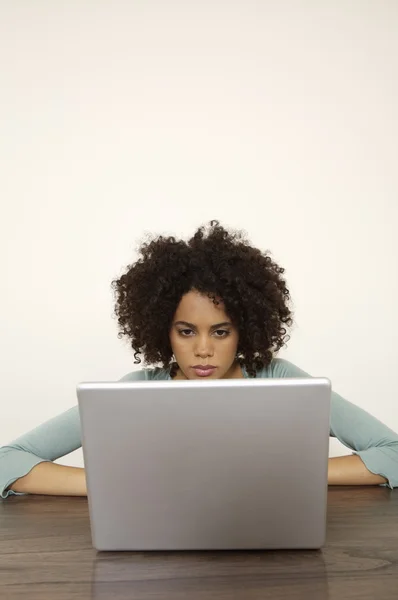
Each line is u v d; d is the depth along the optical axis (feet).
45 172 8.98
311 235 9.10
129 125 9.01
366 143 9.10
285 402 2.74
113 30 9.01
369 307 9.17
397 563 2.80
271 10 9.04
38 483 3.85
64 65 8.98
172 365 5.02
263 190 9.09
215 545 2.91
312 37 9.05
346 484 3.88
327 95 9.09
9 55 8.94
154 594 2.57
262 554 2.92
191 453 2.80
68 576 2.74
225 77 9.07
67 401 9.07
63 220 9.01
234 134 9.05
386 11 9.06
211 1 9.04
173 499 2.87
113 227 9.02
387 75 9.07
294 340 9.09
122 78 9.02
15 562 2.90
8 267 9.02
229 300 4.27
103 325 9.04
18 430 9.07
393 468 3.87
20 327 9.06
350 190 9.11
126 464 2.84
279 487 2.83
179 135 9.04
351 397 9.20
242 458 2.80
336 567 2.77
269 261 4.82
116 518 2.91
